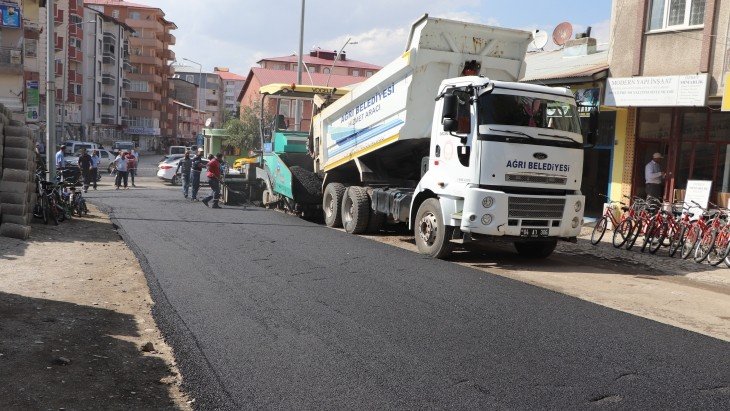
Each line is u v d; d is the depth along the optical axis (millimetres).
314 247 12234
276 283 8922
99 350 5914
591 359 6000
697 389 5312
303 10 30234
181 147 54562
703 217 12477
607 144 17641
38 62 46469
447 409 4762
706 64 14562
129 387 5082
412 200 12438
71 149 43844
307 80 71688
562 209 11102
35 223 13891
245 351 6023
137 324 6922
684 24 15234
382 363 5746
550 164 10945
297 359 5824
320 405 4816
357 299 8086
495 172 10609
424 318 7262
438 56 12500
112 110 89500
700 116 15688
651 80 15289
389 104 13398
